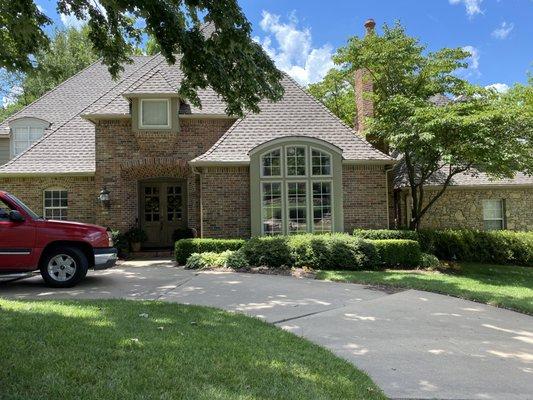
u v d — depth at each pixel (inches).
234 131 576.7
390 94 594.2
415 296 325.1
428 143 481.4
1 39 269.7
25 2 247.3
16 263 335.3
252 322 229.9
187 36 284.8
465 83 558.6
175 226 665.6
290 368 157.8
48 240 343.6
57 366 144.8
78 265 349.1
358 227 557.6
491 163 462.0
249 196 542.9
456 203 666.8
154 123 585.9
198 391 130.4
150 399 123.7
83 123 683.4
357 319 253.9
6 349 160.6
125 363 150.5
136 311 237.8
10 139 702.5
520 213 672.4
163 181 668.1
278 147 531.2
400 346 206.1
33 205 615.5
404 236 516.4
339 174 534.6
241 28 283.1
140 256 605.0
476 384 162.1
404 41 564.1
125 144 597.0
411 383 161.0
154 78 596.1
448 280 390.9
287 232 526.0
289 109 611.8
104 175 593.3
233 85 317.4
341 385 146.6
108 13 315.0
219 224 538.3
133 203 617.6
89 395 124.3
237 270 439.2
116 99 617.6
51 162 622.5
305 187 532.7
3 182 613.6
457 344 212.4
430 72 561.3
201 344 178.1
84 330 190.5
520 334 234.1
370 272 432.1
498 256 580.7
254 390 134.5
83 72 810.8
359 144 579.2
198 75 309.3
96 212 596.1
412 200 617.6
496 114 442.9
